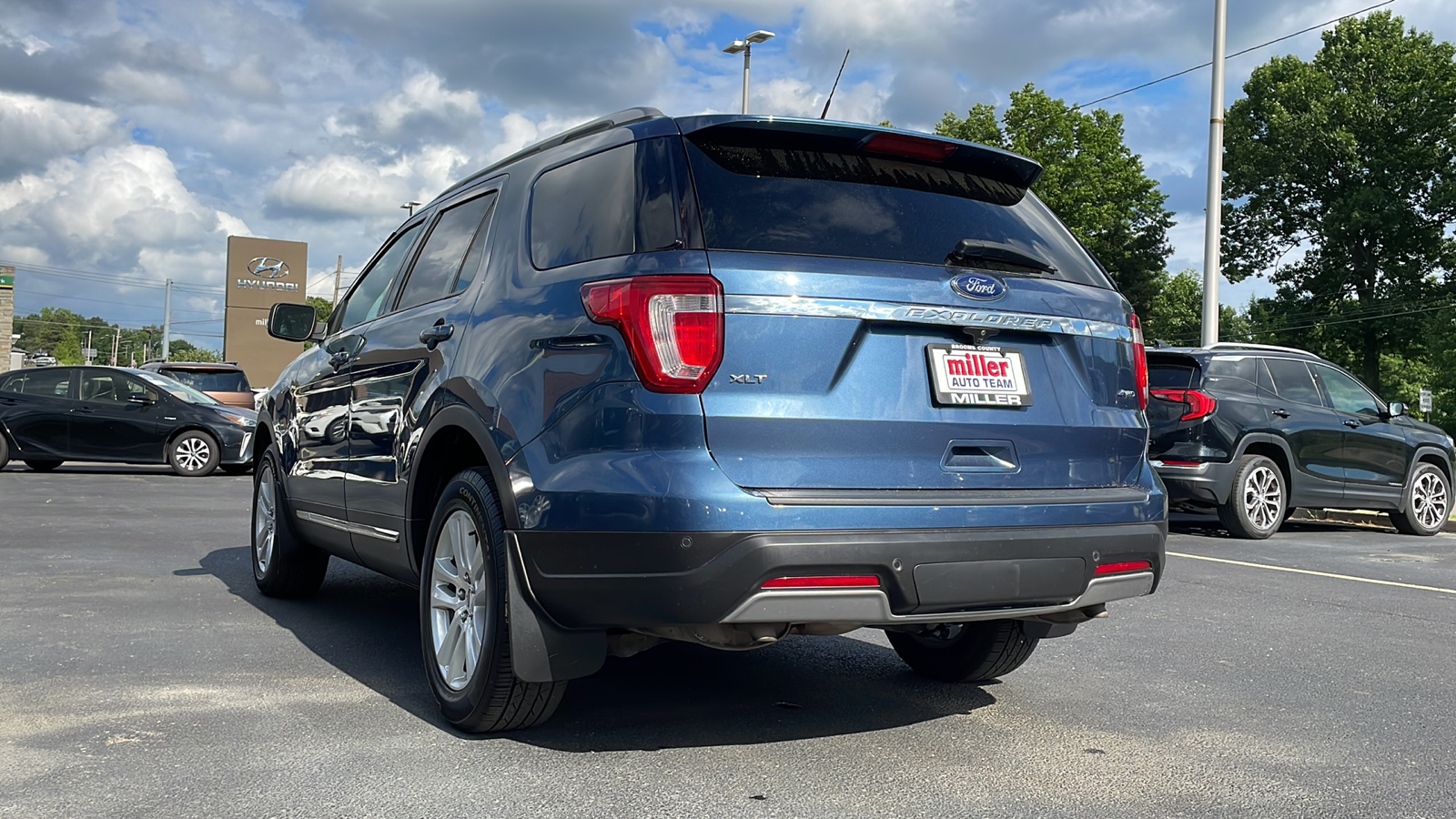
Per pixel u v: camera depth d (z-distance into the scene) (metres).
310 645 4.83
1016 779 3.25
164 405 15.52
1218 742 3.68
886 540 3.05
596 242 3.38
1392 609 6.55
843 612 3.04
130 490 12.77
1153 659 4.99
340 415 4.93
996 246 3.50
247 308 65.06
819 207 3.30
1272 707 4.17
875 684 4.38
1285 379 11.09
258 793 2.99
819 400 3.11
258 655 4.62
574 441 3.18
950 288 3.31
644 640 3.39
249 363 65.25
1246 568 8.35
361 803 2.93
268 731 3.56
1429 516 11.98
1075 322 3.56
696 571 2.93
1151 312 56.00
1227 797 3.13
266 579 5.93
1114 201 49.22
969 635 4.27
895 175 3.52
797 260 3.15
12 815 2.79
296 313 5.74
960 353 3.34
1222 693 4.37
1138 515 3.54
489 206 4.26
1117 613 6.18
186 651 4.66
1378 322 49.84
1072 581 3.35
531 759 3.33
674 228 3.13
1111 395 3.66
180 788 3.01
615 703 4.00
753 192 3.25
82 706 3.79
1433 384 49.94
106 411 15.36
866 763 3.36
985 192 3.70
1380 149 49.81
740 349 3.04
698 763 3.32
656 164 3.29
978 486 3.31
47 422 15.27
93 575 6.55
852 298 3.16
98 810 2.84
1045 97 48.00
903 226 3.40
